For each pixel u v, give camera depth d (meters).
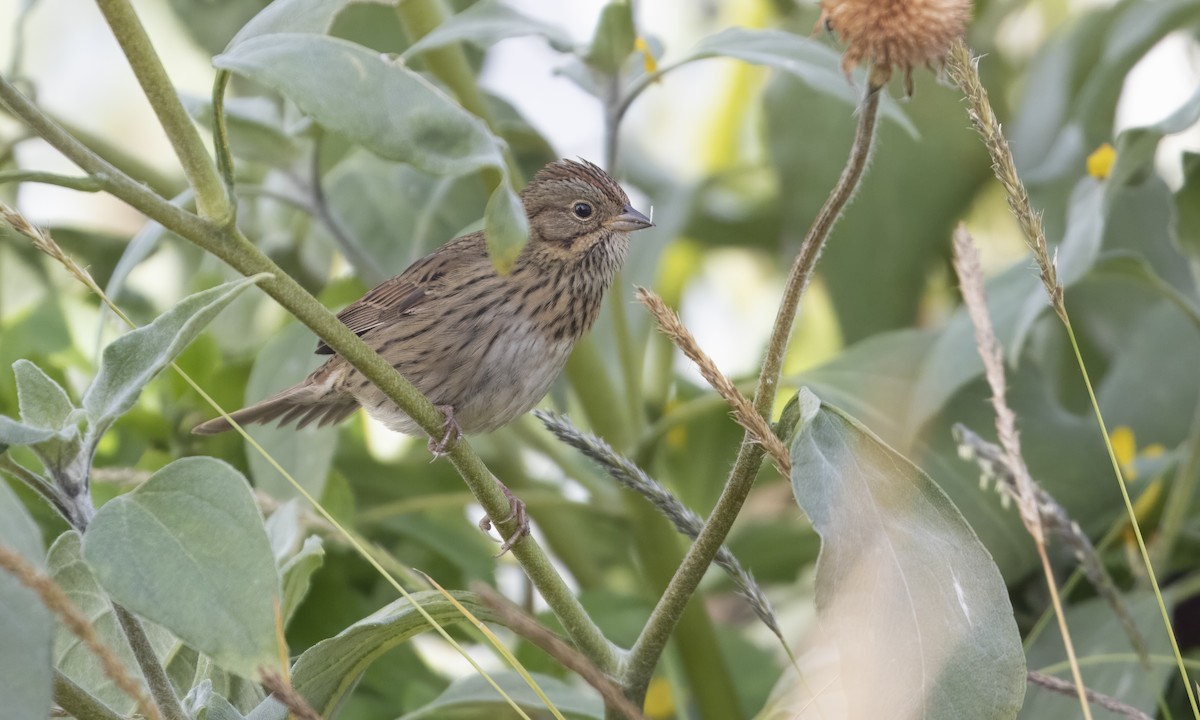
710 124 14.77
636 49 9.77
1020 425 9.92
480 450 11.23
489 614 6.11
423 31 10.15
